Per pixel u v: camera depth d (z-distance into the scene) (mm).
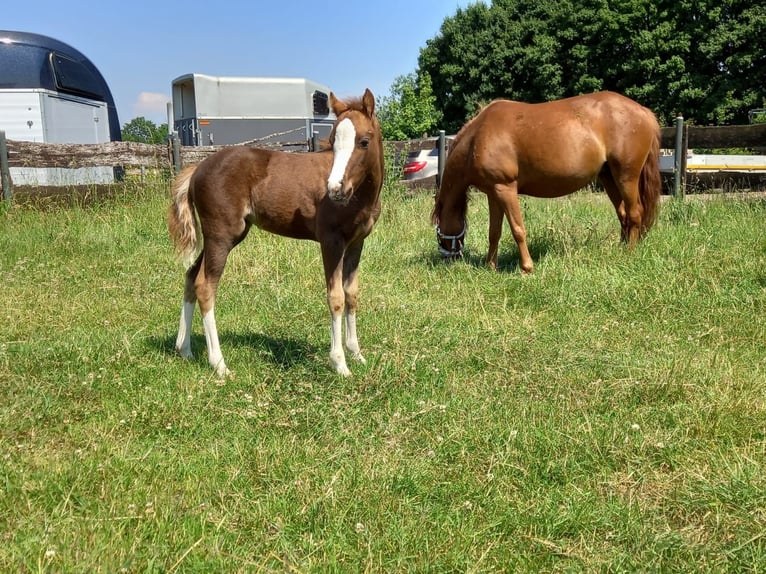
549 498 3045
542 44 34000
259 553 2652
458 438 3605
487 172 7281
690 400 3979
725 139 10172
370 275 7520
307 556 2604
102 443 3506
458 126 39375
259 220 4949
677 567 2566
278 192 4793
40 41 13516
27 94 12875
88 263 7852
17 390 4090
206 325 4785
